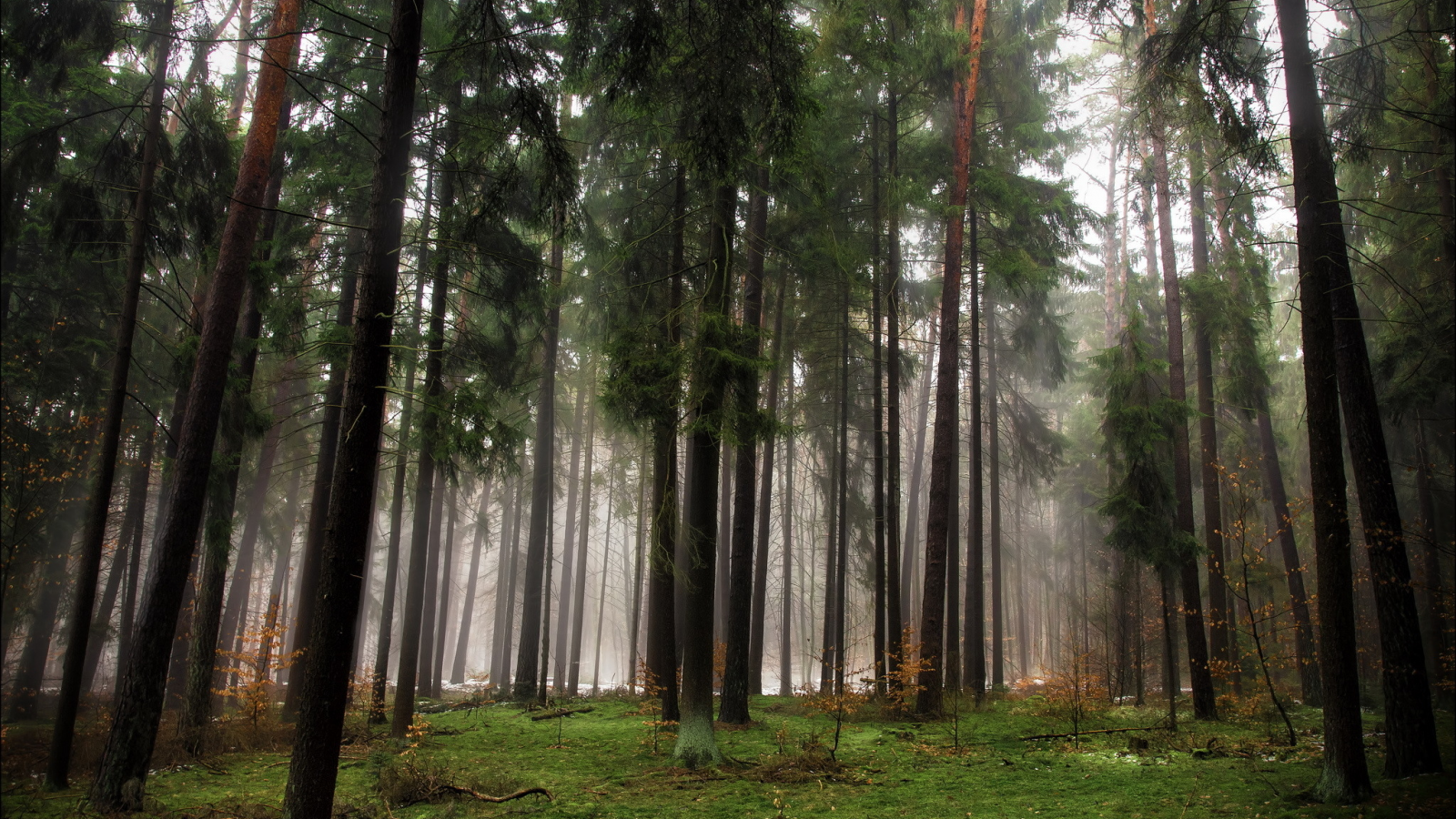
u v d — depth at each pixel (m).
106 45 9.54
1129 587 16.70
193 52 10.84
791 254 13.59
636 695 18.39
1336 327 8.57
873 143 16.22
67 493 12.96
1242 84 8.54
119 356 9.24
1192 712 14.49
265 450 18.16
